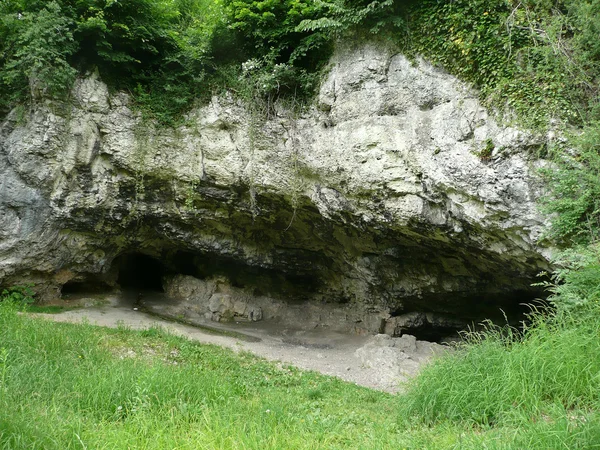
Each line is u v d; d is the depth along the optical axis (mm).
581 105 7859
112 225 13258
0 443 4016
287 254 14680
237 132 12039
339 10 10117
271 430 5113
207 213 13367
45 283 13070
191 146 12430
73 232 12812
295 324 15453
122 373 6332
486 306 13086
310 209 12523
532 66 8383
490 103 8672
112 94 12188
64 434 4469
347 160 10617
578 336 5277
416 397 5770
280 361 10859
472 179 8773
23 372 6055
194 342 10828
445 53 9383
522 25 8516
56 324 9844
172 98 12359
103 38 11453
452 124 9125
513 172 8258
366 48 10398
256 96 11734
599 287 5996
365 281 14094
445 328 14367
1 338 7395
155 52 12164
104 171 12391
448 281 12461
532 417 4598
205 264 15812
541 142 8008
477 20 8930
